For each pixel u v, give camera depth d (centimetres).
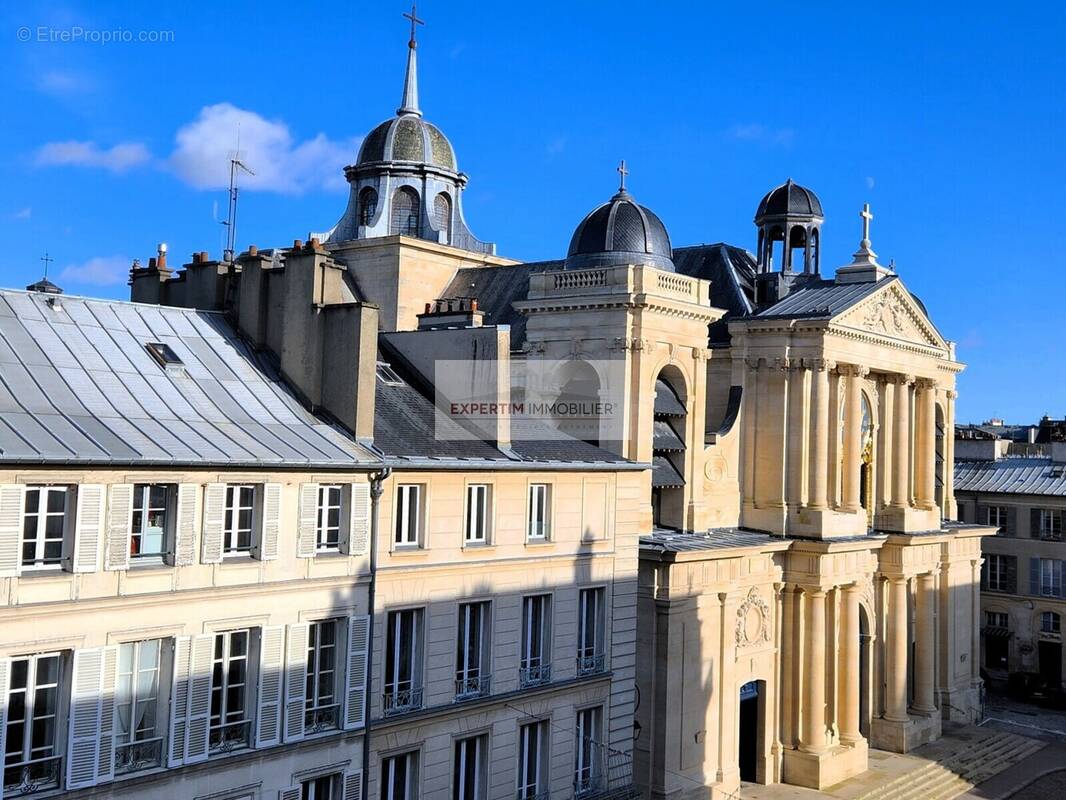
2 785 2380
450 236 7256
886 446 6606
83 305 3266
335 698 3075
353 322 3272
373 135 7250
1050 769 6366
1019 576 8619
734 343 5875
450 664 3384
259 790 2853
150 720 2677
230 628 2803
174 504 2714
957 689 7319
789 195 6625
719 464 5553
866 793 5519
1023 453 10319
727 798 5019
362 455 3138
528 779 3669
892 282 6209
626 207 5203
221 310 3709
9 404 2642
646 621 4672
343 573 3069
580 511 3859
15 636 2402
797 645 5678
